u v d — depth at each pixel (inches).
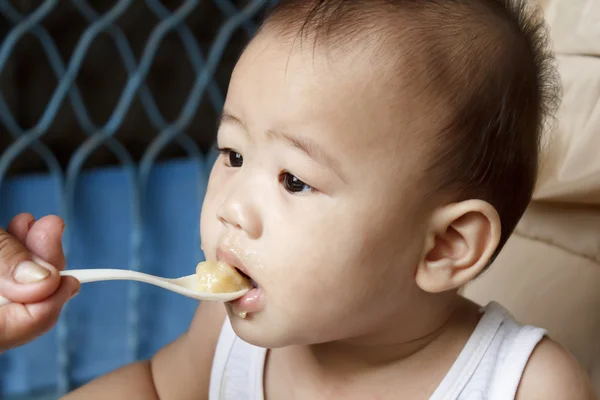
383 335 28.8
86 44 58.2
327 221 25.2
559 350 28.9
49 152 59.5
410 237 26.5
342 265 25.6
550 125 32.6
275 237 25.2
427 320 28.8
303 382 30.7
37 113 62.5
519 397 28.1
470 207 26.7
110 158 66.8
